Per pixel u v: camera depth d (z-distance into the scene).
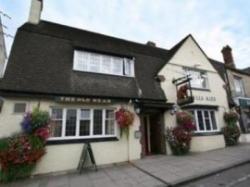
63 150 6.96
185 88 10.16
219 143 10.98
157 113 10.26
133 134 8.66
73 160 7.04
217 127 11.52
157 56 12.97
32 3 10.22
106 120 8.37
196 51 12.96
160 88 10.45
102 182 5.46
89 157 7.30
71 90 7.64
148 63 11.62
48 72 7.80
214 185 5.02
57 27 10.87
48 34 9.50
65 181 5.67
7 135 6.23
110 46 11.42
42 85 7.19
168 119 9.96
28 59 7.76
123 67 9.91
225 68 15.23
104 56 9.57
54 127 7.19
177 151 9.26
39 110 6.67
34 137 6.24
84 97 7.72
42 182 5.62
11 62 7.28
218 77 13.23
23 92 6.69
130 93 9.05
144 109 9.27
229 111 12.70
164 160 8.04
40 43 8.77
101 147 7.73
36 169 6.36
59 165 6.75
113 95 8.39
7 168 5.71
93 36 11.89
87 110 8.02
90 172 6.61
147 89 9.83
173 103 9.97
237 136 11.87
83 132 7.69
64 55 8.96
